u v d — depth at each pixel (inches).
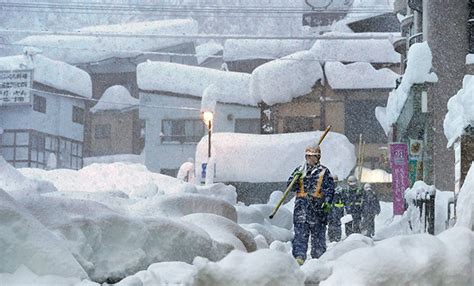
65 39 4057.6
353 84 2851.9
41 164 3690.9
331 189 593.9
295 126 2910.9
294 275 249.3
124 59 4037.9
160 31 4042.8
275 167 2807.6
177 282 256.5
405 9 2308.1
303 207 591.5
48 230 292.2
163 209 480.1
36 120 3659.0
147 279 265.4
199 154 2859.3
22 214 280.4
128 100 3902.6
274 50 3513.8
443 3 1665.8
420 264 253.3
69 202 349.4
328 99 2891.2
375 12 3097.9
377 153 2856.8
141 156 3828.7
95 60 4028.1
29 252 275.7
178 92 3454.7
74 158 3878.0
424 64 1614.2
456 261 255.6
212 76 3410.4
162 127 3494.1
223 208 514.3
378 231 1402.6
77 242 323.9
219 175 2827.3
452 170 1638.8
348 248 370.0
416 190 1270.9
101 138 3939.5
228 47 3553.2
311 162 603.2
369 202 1321.4
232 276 244.2
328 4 3415.4
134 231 348.8
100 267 333.1
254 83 2925.7
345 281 255.3
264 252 251.8
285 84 2886.3
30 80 3585.1
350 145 2736.2
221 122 3314.5
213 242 387.5
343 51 2898.6
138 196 957.8
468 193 401.7
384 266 253.1
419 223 1235.2
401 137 2057.1
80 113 3917.3
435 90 1648.6
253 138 2871.6
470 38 1668.3
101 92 4072.3
